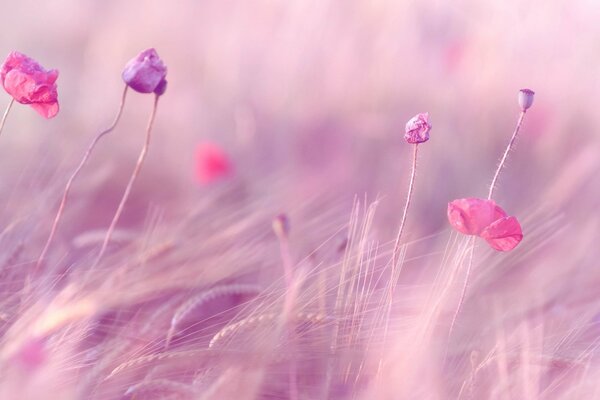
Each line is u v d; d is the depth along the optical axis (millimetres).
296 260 2260
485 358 2021
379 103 3031
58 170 2432
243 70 3229
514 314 2150
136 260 2131
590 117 2891
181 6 3605
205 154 2498
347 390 2012
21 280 2086
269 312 2014
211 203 2484
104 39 3504
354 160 2715
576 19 3215
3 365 1896
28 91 1993
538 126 2852
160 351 2037
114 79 3270
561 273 2307
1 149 2617
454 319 2031
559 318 2156
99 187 2604
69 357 1979
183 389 1932
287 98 3057
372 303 2096
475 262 2189
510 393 1983
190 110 3018
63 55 3873
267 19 3424
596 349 2045
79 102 3098
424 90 3074
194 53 3461
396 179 2648
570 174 2576
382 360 1994
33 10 4020
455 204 1963
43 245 2236
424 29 3332
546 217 2396
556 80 2998
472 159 2736
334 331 2018
